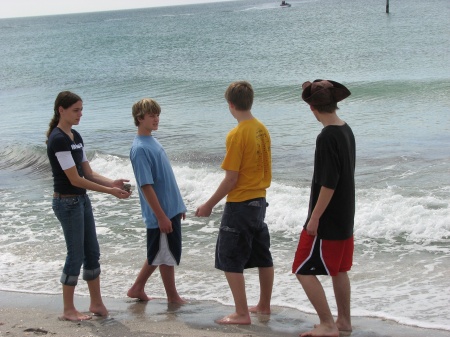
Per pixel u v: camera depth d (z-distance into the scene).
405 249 8.13
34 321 5.93
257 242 5.77
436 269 7.27
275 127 18.69
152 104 5.84
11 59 64.69
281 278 7.21
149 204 5.81
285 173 13.01
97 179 5.86
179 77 36.69
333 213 4.97
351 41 50.19
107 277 7.60
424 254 7.89
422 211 9.27
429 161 13.14
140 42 72.06
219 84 31.83
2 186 14.01
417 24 60.62
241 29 80.12
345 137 4.88
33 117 24.45
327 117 4.95
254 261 5.85
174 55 52.31
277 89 27.50
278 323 5.66
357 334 5.27
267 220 9.70
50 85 37.94
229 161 5.41
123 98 28.89
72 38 98.56
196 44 61.62
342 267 5.22
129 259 8.32
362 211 9.47
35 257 8.58
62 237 9.54
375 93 24.00
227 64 42.19
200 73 38.38
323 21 80.12
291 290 6.78
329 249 5.02
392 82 26.64
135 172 5.85
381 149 14.75
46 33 133.75
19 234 9.84
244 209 5.51
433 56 36.72
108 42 78.50
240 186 5.50
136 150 5.79
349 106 21.73
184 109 23.64
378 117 19.33
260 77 34.22
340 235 4.99
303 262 5.13
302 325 5.58
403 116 19.19
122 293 6.94
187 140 17.36
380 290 6.64
